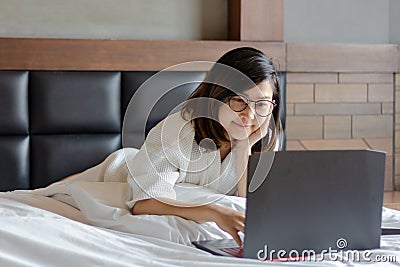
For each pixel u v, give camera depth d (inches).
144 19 131.9
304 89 135.8
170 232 62.3
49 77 120.0
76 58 121.5
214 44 128.1
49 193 79.1
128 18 130.9
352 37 144.2
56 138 120.8
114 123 123.5
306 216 56.4
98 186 71.6
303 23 141.2
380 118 141.3
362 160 58.1
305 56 134.0
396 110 142.3
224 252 57.3
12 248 50.4
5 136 118.3
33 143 119.8
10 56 118.4
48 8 126.6
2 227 52.3
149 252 54.8
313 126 137.0
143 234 63.1
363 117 140.2
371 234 60.1
